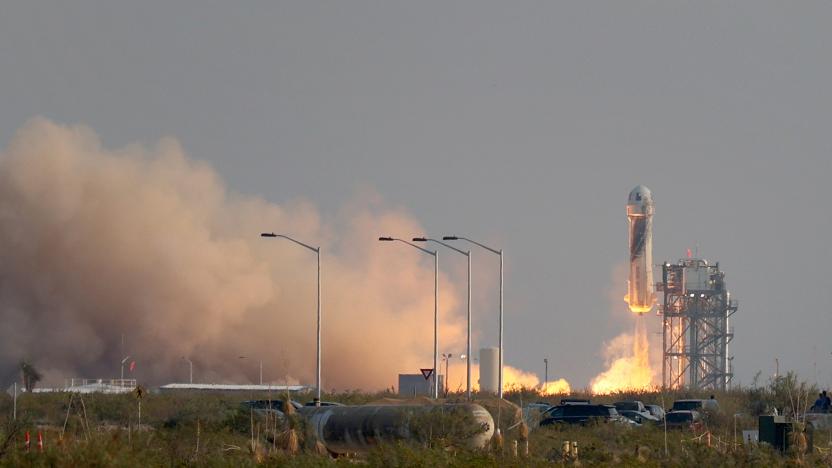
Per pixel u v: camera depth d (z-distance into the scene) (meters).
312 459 177.12
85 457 139.00
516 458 182.62
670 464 183.75
